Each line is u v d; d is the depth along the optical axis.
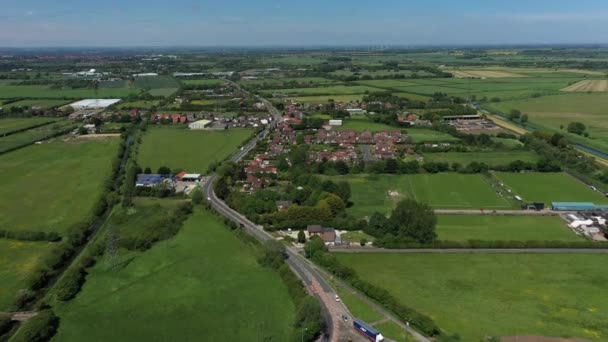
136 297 123.75
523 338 104.62
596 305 118.19
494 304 119.00
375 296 121.12
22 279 133.38
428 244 153.12
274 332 108.19
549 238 160.62
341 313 116.06
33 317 111.44
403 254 149.12
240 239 161.88
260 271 138.50
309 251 148.00
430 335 106.31
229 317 114.38
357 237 163.12
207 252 151.75
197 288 128.50
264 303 120.81
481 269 138.00
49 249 153.75
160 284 130.62
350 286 129.50
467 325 109.69
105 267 141.12
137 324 111.44
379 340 103.06
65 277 129.25
